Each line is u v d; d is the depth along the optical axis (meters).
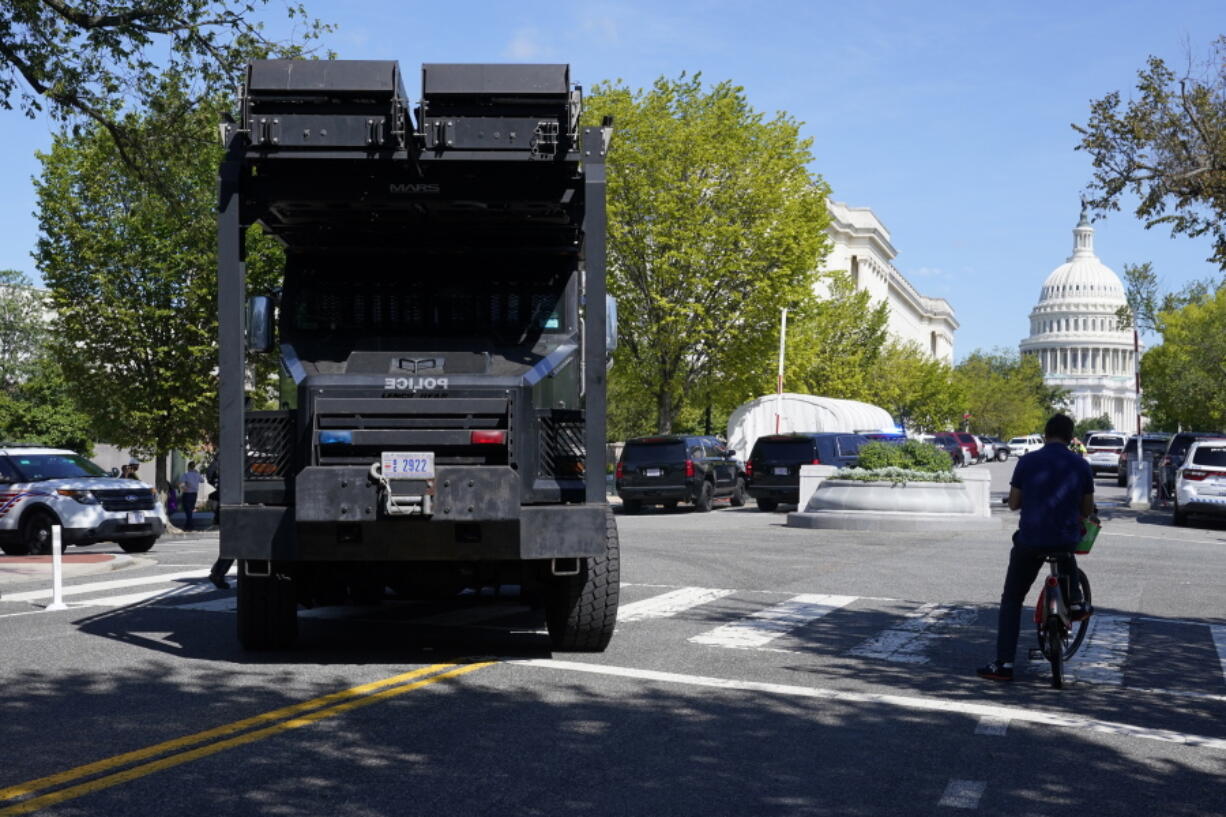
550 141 8.69
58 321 37.22
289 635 9.67
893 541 22.00
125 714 7.41
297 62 8.59
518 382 8.83
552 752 6.55
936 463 27.00
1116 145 30.09
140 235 35.84
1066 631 8.95
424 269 9.49
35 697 7.93
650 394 45.62
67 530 21.31
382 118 8.55
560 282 9.57
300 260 9.48
